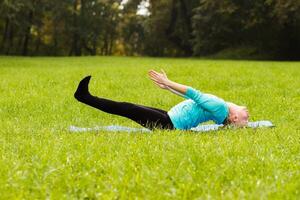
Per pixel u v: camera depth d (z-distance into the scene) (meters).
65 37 73.75
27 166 5.35
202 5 55.62
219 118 8.68
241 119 8.77
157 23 64.88
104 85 17.95
